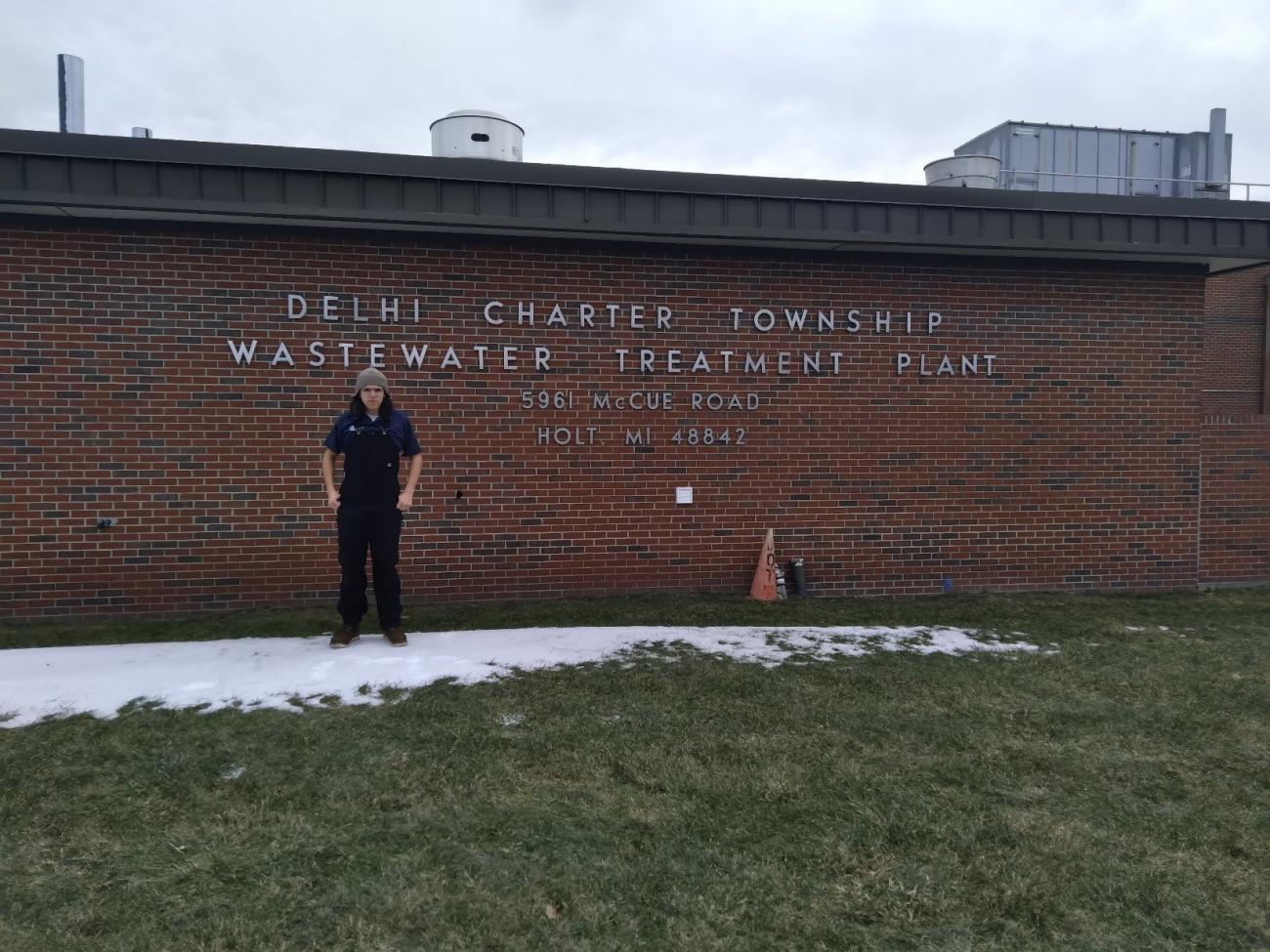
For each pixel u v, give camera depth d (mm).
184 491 7141
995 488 8414
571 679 5297
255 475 7234
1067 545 8555
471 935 2754
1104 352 8523
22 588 6930
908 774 4012
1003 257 8297
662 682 5270
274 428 7246
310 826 3438
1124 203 7949
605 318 7734
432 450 7520
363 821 3484
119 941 2697
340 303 7293
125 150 6449
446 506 7578
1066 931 2838
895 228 7602
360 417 5824
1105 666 5820
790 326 8023
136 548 7082
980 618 7273
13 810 3533
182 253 7027
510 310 7578
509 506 7680
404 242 7387
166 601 7148
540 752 4180
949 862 3246
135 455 7047
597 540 7844
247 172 6594
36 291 6816
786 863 3219
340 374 7324
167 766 3963
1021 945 2760
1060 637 6648
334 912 2867
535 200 7055
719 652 5965
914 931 2824
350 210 6758
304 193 6691
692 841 3363
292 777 3869
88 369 6938
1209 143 12680
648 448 7875
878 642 6371
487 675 5348
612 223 7176
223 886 3016
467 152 8172
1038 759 4227
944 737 4473
